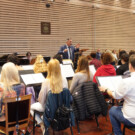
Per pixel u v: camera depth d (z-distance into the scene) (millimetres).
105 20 10688
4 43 7762
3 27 7711
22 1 8086
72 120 2844
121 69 3895
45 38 8797
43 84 2748
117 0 11023
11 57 3836
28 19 8289
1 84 2482
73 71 4141
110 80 2910
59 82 2682
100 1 10414
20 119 2541
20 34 8125
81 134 3359
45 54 8844
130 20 11727
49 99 2631
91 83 3223
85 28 10055
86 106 3145
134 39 11953
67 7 9359
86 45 10133
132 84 2299
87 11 10062
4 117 2502
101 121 3930
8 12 7785
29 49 8383
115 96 2434
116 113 2533
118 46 11250
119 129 2631
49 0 8766
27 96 2529
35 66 4320
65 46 6992
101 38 10602
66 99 2740
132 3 11656
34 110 2904
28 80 3254
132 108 2330
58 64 2727
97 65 5113
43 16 8688
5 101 2383
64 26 9344
